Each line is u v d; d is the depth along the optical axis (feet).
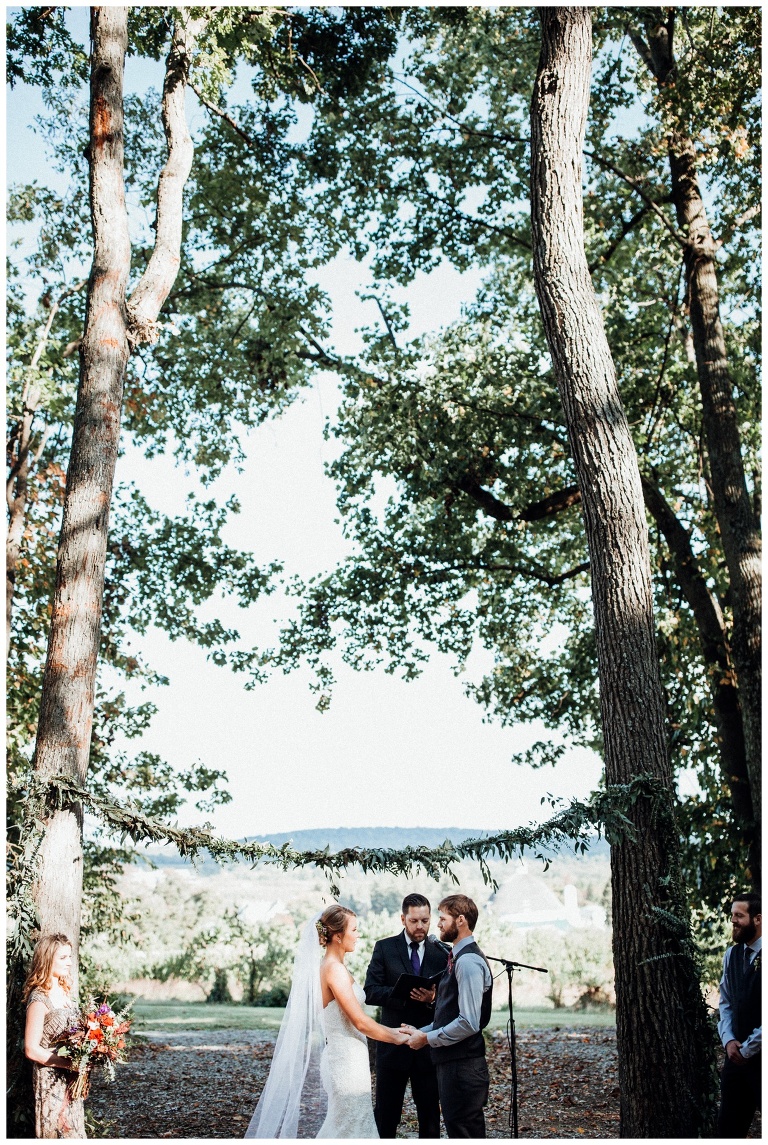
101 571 24.95
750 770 38.70
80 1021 20.26
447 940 19.38
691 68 40.93
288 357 53.47
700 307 42.19
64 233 50.78
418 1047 18.83
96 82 27.61
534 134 28.14
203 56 31.42
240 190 52.34
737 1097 19.51
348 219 52.54
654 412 47.70
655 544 46.98
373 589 50.83
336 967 19.62
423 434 45.62
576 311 26.94
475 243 50.62
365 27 42.98
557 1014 63.93
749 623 38.55
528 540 52.49
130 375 54.39
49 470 46.83
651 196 47.29
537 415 45.57
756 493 47.14
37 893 21.57
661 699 24.77
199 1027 53.83
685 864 41.50
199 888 117.39
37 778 22.20
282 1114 19.31
